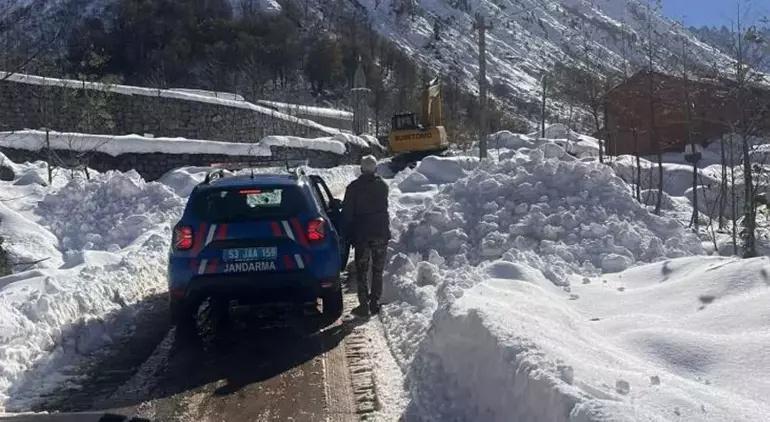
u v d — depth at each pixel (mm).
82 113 25938
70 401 5070
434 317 5316
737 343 4508
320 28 98750
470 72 133625
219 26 78312
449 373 4938
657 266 7230
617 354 4566
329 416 4699
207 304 7957
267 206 6738
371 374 5516
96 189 15125
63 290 7188
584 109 33000
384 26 169125
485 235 9344
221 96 49438
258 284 6523
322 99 79938
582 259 8398
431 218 9727
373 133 60750
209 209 6703
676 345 4691
